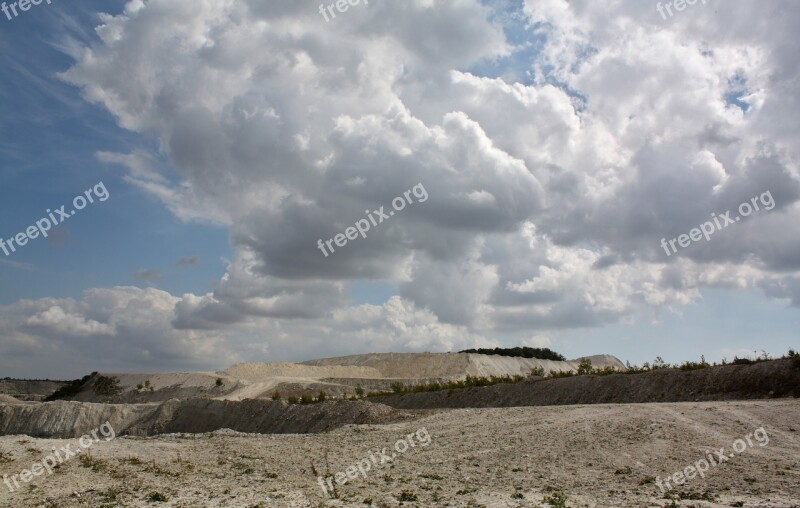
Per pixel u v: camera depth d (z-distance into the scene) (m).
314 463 24.00
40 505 17.31
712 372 38.62
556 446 22.94
